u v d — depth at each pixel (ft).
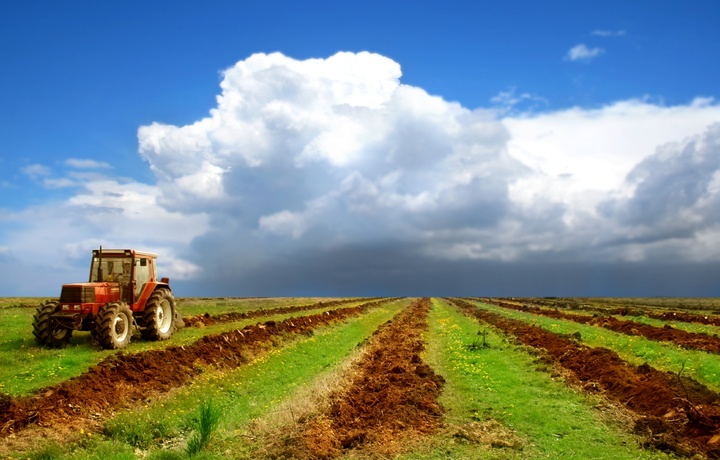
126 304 70.33
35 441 35.09
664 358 61.82
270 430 37.60
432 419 40.55
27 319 92.99
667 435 35.37
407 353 70.49
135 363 54.65
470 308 193.26
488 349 75.15
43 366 52.47
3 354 57.52
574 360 61.26
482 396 47.52
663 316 135.85
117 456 33.04
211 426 35.29
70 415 40.88
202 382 55.21
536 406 43.88
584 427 38.47
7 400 40.27
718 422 37.06
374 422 39.78
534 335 88.22
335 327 114.83
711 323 115.75
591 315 144.56
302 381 57.21
